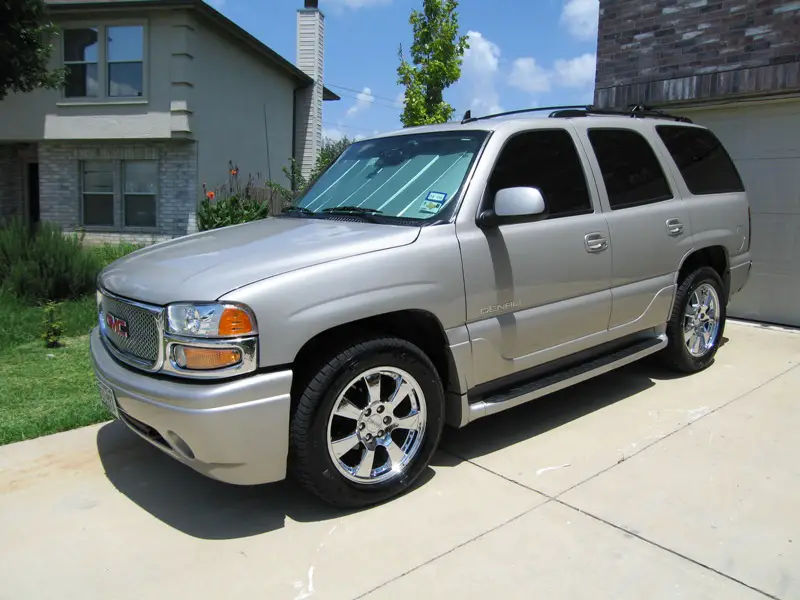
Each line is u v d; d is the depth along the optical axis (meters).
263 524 3.25
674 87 7.16
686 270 5.20
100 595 2.73
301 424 3.08
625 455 3.90
